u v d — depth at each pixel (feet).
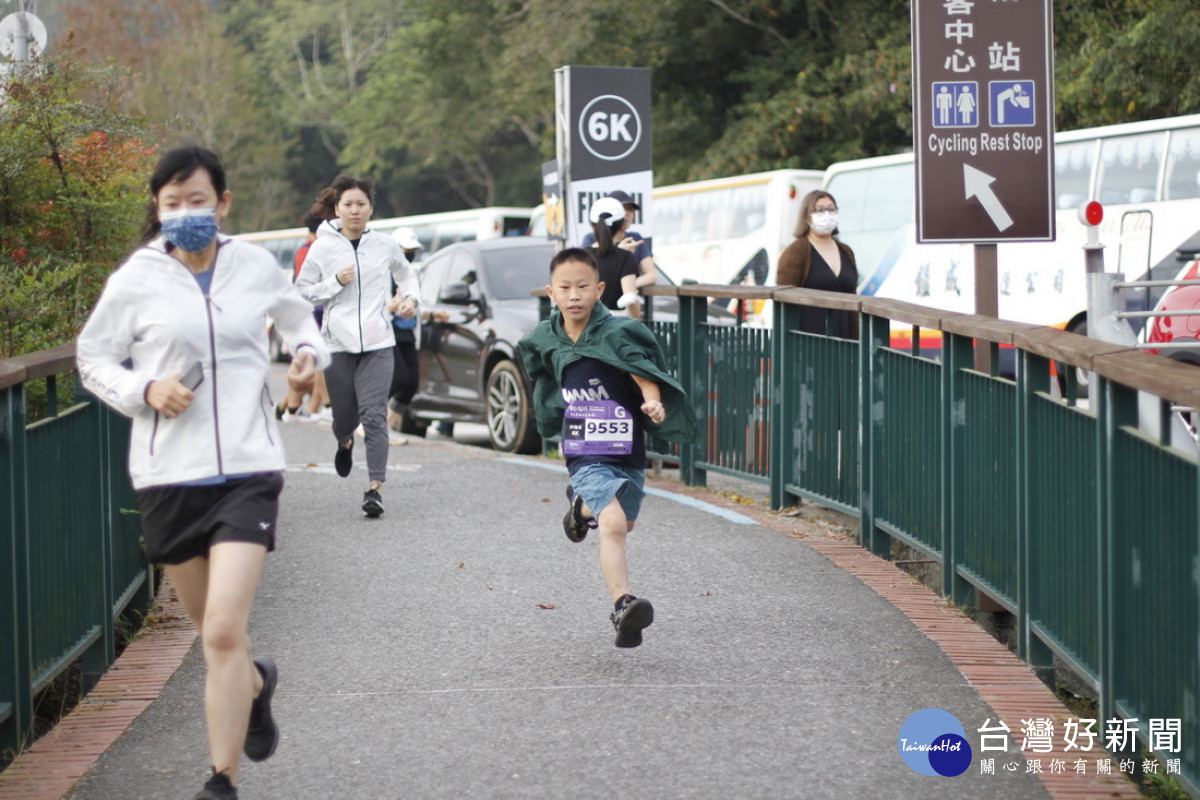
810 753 16.48
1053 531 18.89
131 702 19.07
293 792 15.51
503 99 125.59
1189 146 55.42
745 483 39.70
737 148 103.09
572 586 25.38
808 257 33.86
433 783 15.66
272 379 86.22
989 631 23.65
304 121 230.07
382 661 20.79
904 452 26.25
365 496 32.37
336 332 32.04
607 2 110.83
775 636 21.83
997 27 26.96
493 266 51.06
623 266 36.63
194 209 13.83
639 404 21.09
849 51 101.30
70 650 19.24
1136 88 73.36
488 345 48.60
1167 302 46.29
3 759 16.87
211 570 13.82
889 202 70.03
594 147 45.57
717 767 16.02
